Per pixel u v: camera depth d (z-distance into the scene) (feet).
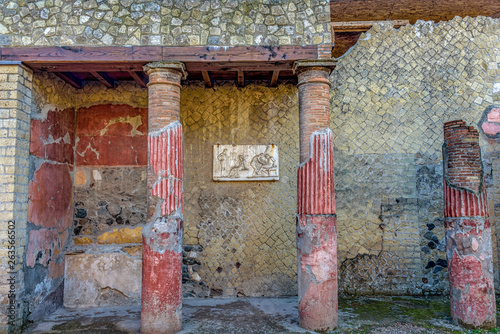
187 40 13.07
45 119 14.67
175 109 12.78
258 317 13.70
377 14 22.12
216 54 13.07
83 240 16.83
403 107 17.58
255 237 17.10
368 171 17.29
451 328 12.39
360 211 17.10
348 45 19.98
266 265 16.97
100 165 17.22
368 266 16.79
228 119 17.61
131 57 12.97
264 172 17.25
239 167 17.30
